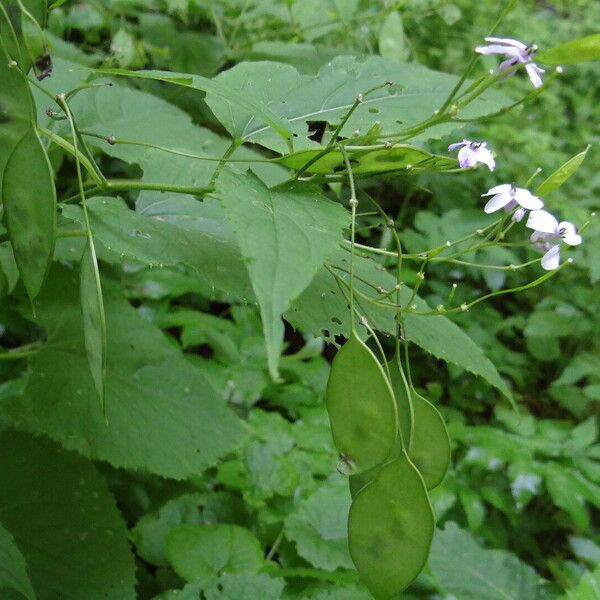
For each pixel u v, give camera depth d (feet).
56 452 1.28
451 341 1.04
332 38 2.07
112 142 0.89
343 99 0.98
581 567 1.80
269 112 0.82
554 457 2.15
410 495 0.76
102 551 1.25
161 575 1.50
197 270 0.92
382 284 1.04
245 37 2.14
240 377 1.95
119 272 2.01
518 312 2.89
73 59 1.77
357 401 0.75
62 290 1.31
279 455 1.75
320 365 2.13
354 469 0.77
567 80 4.07
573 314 2.68
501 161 2.91
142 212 1.01
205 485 1.67
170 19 2.16
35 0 0.85
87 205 0.93
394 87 1.00
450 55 2.98
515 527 2.14
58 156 1.35
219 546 1.46
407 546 0.79
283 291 0.63
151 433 1.27
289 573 1.44
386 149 0.83
